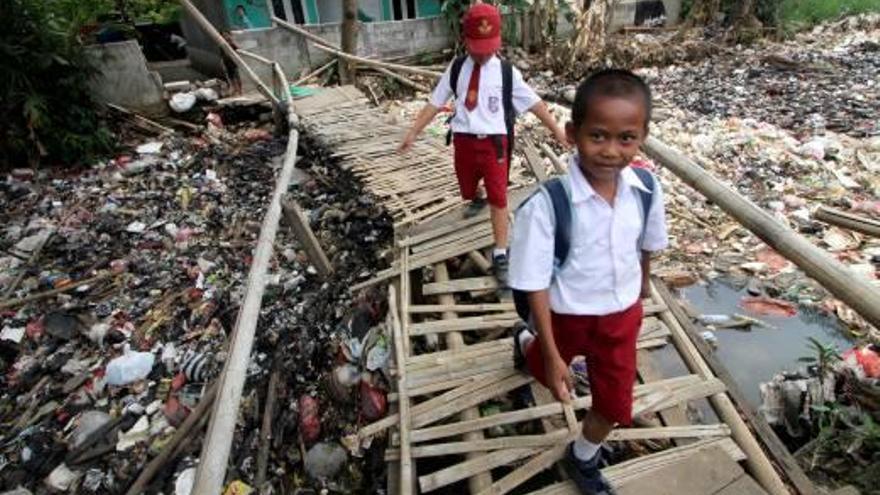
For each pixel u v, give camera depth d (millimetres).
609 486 2125
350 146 5543
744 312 3895
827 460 2469
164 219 5570
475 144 3266
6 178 6316
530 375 2672
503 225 3385
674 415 2479
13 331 4203
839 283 2010
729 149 6324
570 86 9430
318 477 2996
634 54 10430
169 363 3832
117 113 7258
